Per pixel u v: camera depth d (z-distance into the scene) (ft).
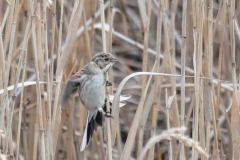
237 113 24.26
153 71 28.07
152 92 28.45
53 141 25.11
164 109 40.75
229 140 32.81
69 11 37.01
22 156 37.40
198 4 24.70
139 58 51.06
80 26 34.96
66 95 24.76
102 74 25.88
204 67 26.91
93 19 31.76
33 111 34.55
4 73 24.62
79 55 32.76
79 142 33.53
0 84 25.63
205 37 26.22
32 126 34.50
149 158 27.86
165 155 42.32
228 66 37.11
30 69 37.09
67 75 31.12
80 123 33.71
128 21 49.62
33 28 22.82
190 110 28.63
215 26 27.25
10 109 23.95
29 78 36.22
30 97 37.76
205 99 26.48
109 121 24.32
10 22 25.49
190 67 38.04
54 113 24.82
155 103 29.14
